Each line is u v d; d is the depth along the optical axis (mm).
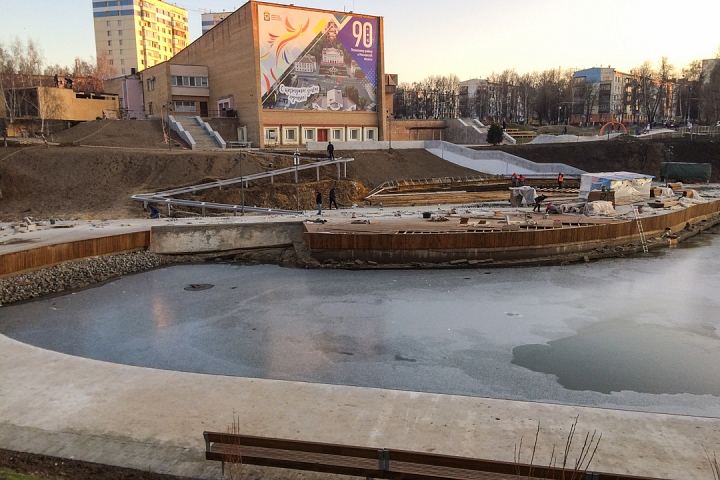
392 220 29078
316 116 56344
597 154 57625
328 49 55969
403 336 15789
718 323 16859
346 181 40344
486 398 8984
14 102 54281
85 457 7262
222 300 19516
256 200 36250
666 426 7984
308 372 13297
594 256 26250
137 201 33656
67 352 14578
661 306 18547
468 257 24672
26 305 18766
